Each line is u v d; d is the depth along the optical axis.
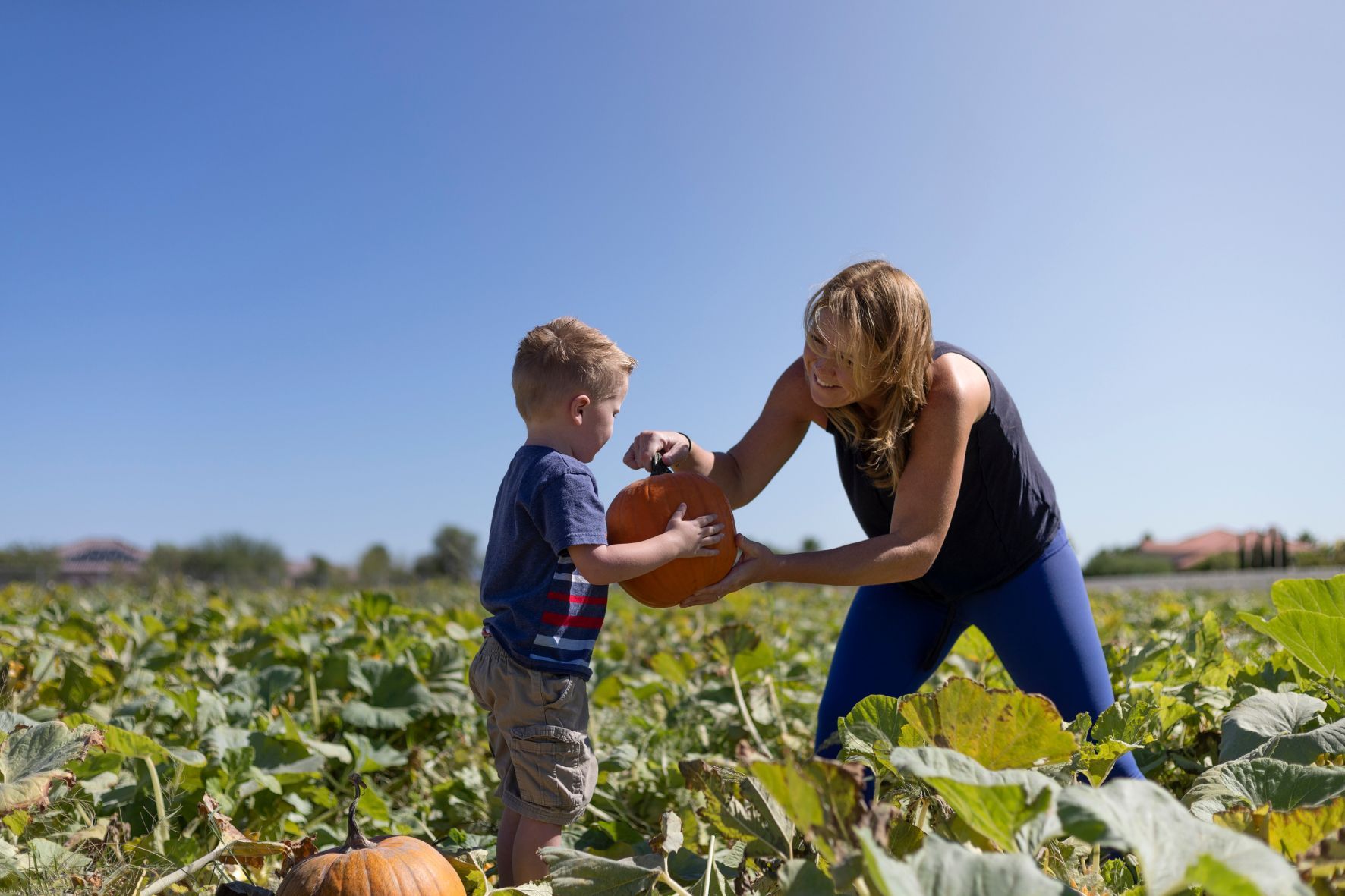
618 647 7.04
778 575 2.78
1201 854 1.18
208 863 2.46
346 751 3.85
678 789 3.56
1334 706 2.75
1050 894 1.17
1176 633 5.10
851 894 1.42
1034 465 2.97
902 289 2.61
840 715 3.17
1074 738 1.92
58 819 2.77
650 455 3.07
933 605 3.20
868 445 2.83
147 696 4.35
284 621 5.96
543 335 2.80
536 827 2.46
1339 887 1.44
